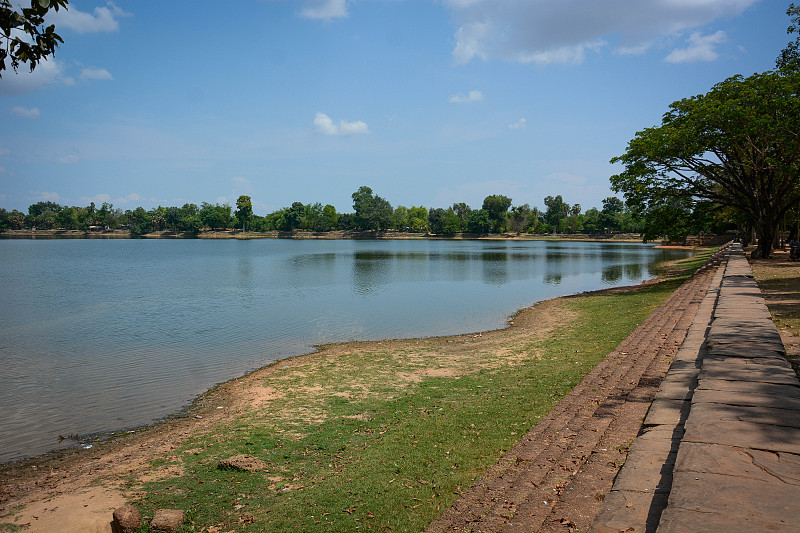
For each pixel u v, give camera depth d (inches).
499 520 205.9
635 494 165.5
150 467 358.9
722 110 1162.6
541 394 450.3
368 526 255.1
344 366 643.5
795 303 632.4
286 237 7504.9
